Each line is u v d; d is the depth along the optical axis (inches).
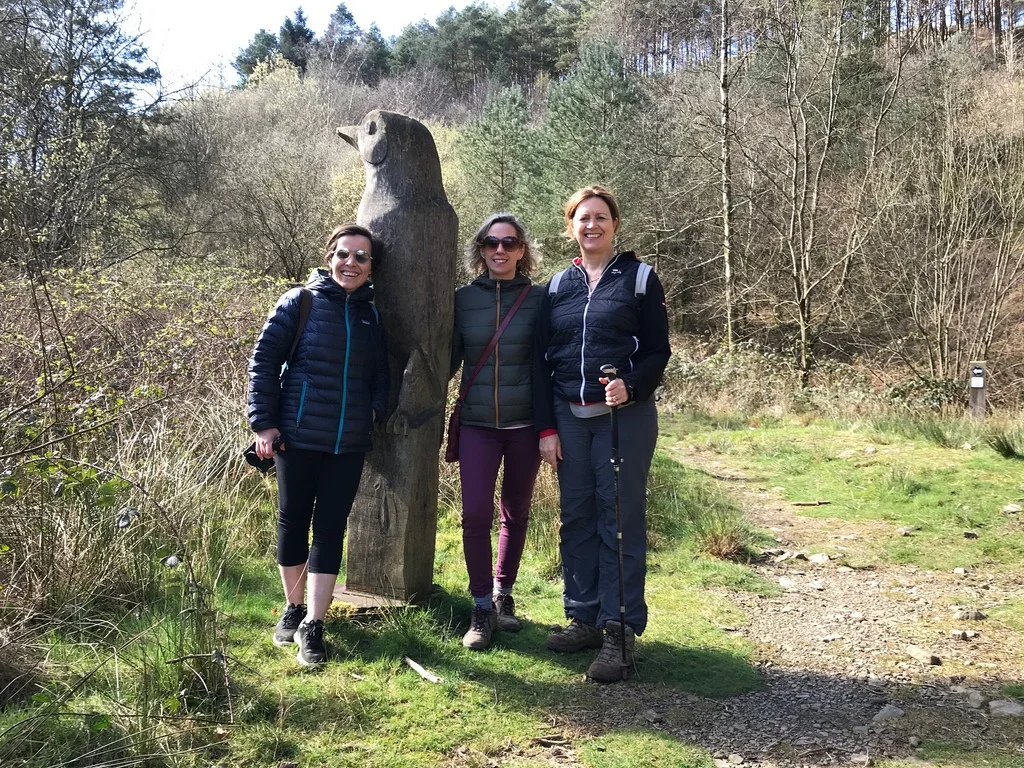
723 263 772.6
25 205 366.9
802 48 644.7
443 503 204.4
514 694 110.8
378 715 102.1
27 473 126.9
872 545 195.9
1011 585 166.7
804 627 143.7
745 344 597.6
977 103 544.4
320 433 114.4
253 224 760.3
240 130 949.2
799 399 461.1
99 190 478.3
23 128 466.6
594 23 1434.5
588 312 119.8
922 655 128.6
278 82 1247.5
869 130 661.3
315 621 115.3
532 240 135.3
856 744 100.7
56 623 115.3
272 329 115.3
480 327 127.8
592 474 124.2
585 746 98.4
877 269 613.0
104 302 239.9
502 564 135.3
